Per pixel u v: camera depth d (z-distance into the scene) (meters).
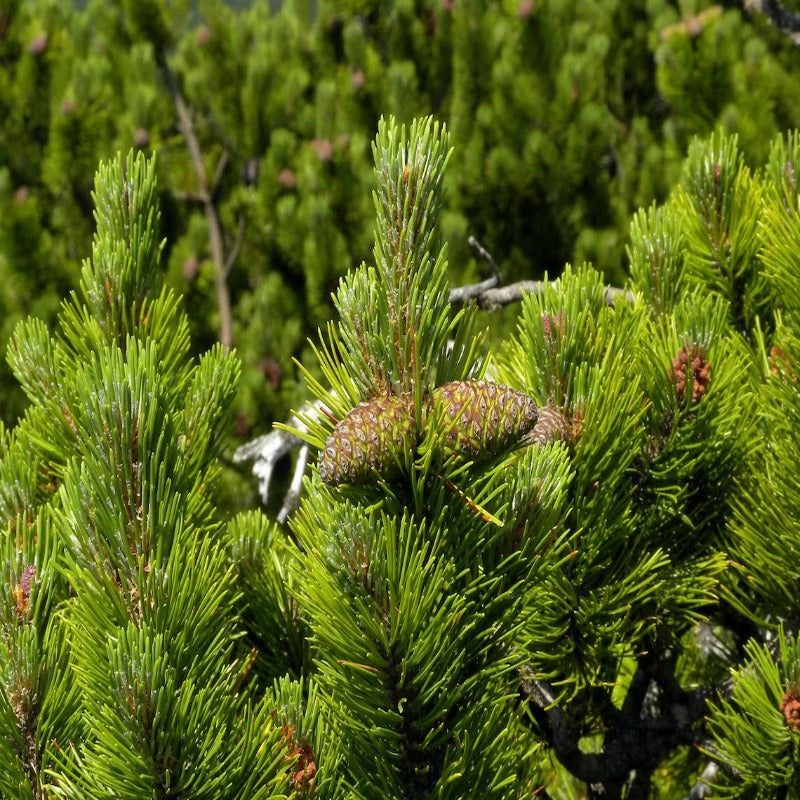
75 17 5.48
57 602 1.38
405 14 5.29
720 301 1.55
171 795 1.30
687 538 1.53
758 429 1.55
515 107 4.92
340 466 1.33
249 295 5.25
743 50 4.59
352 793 1.35
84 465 1.32
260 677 1.49
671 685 1.54
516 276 4.95
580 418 1.47
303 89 5.33
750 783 1.47
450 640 1.34
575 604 1.48
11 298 4.97
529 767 1.41
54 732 1.35
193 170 5.43
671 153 4.86
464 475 1.34
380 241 1.34
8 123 5.21
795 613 1.50
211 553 1.43
